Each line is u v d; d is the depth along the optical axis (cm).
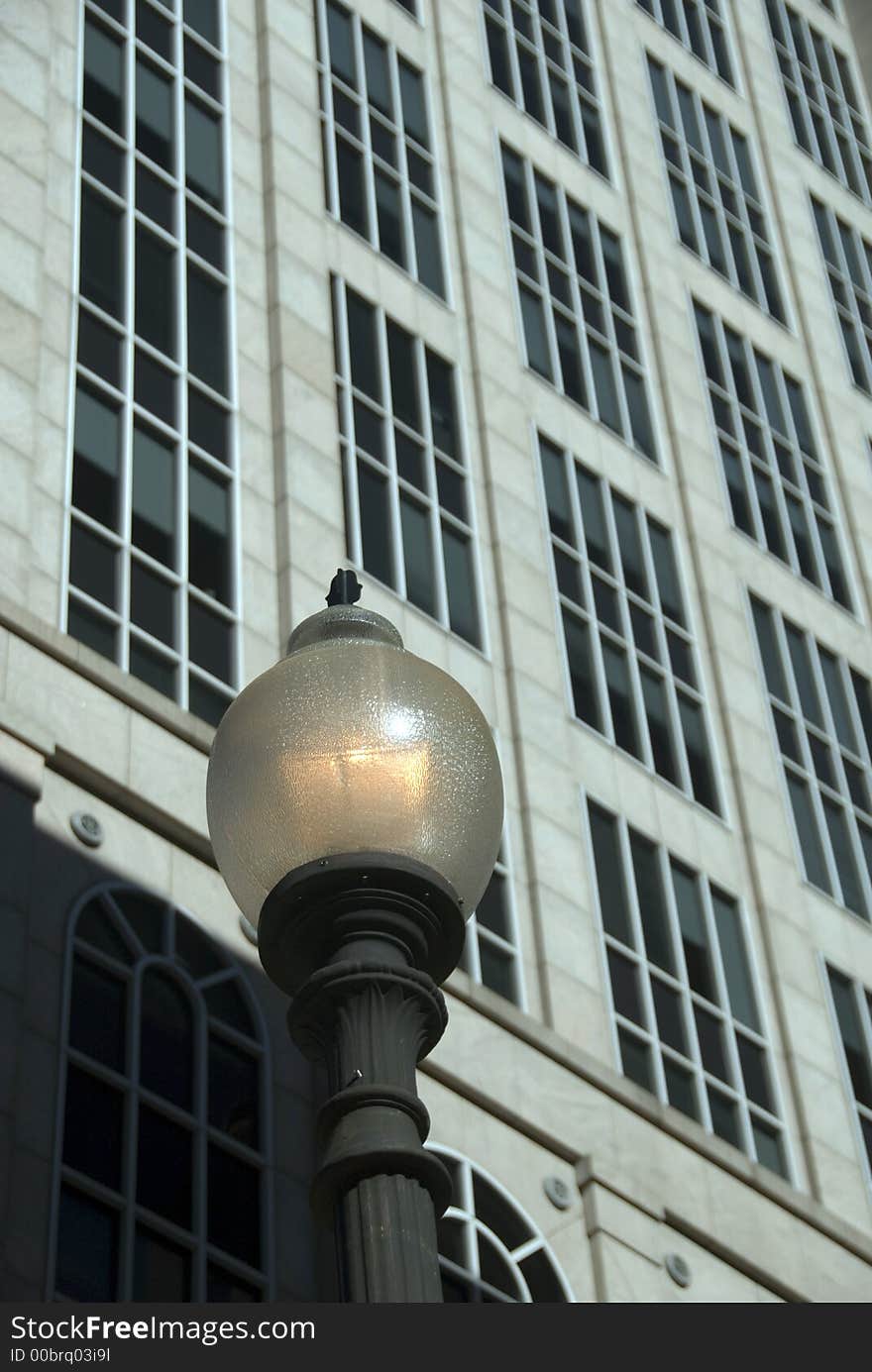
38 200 3269
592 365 4306
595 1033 3169
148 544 3033
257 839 1023
